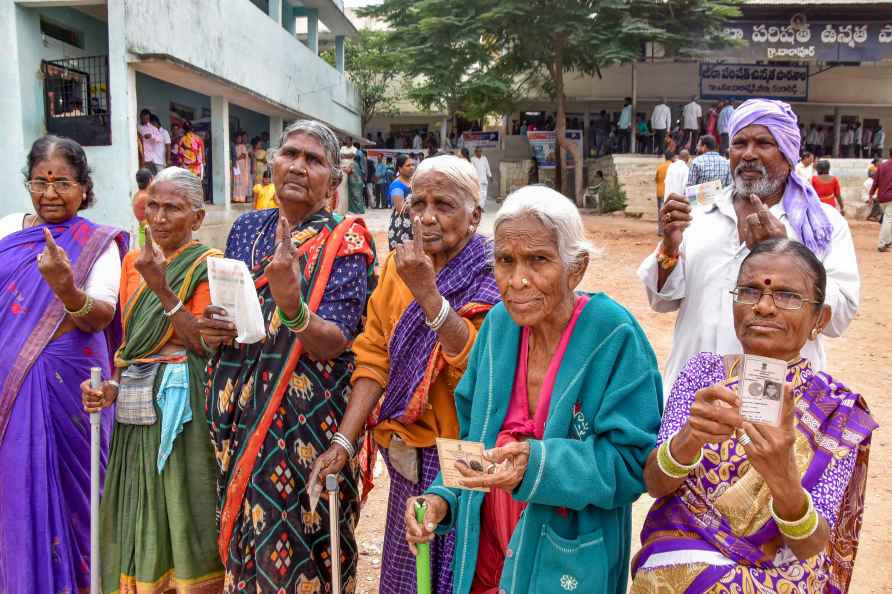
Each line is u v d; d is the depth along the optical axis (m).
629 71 26.92
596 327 2.06
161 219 3.09
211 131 16.91
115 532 3.13
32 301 3.20
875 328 8.78
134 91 12.05
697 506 2.00
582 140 26.23
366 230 2.92
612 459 1.97
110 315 3.31
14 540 3.07
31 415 3.12
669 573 1.98
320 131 2.84
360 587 3.61
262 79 18.08
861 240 16.12
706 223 2.98
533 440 1.95
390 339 2.67
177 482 3.02
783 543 1.94
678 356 3.02
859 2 22.53
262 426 2.71
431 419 2.63
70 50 13.28
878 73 27.05
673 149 16.97
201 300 3.11
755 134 2.82
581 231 2.05
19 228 3.46
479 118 28.06
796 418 1.95
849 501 2.04
